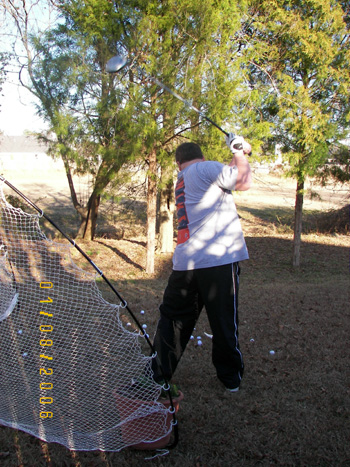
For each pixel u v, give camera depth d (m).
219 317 3.02
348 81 7.71
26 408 2.75
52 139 8.97
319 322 4.89
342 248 11.71
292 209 19.39
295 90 7.76
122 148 7.21
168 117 7.33
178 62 6.98
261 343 4.26
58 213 17.12
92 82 7.25
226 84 6.79
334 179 9.48
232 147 2.90
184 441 2.69
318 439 2.68
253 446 2.62
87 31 7.23
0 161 15.80
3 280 3.25
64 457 2.52
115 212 15.83
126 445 2.58
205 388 3.34
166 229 11.01
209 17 6.58
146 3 6.85
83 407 2.77
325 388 3.29
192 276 2.98
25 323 3.73
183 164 3.24
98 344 3.74
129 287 7.07
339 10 7.64
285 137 8.48
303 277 9.06
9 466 2.44
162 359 2.99
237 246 3.04
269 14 7.80
